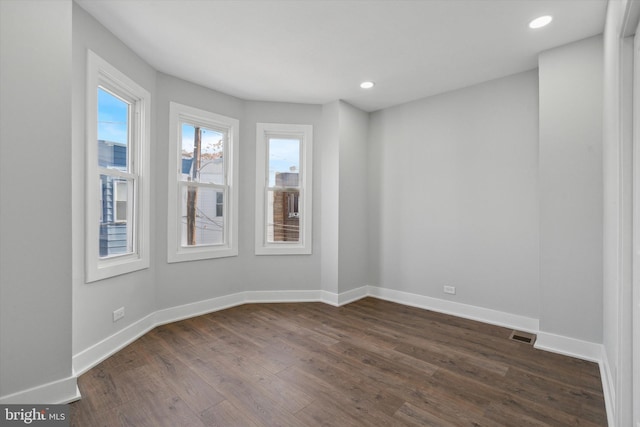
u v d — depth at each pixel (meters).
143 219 2.96
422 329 3.15
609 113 1.98
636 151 1.43
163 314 3.26
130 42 2.66
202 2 2.14
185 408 1.84
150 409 1.83
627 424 1.47
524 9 2.19
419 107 3.94
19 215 1.69
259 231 4.03
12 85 1.66
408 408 1.85
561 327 2.58
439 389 2.06
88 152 2.29
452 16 2.28
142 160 2.94
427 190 3.86
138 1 2.14
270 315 3.55
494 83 3.35
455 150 3.63
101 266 2.50
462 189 3.57
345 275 4.09
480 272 3.42
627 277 1.48
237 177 3.90
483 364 2.40
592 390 2.04
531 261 3.10
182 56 2.89
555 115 2.62
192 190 3.59
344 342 2.82
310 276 4.15
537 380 2.16
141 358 2.48
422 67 3.08
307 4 2.16
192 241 3.60
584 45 2.51
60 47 1.83
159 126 3.21
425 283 3.87
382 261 4.27
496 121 3.32
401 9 2.20
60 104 1.83
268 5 2.17
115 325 2.63
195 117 3.52
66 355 1.87
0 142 1.62
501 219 3.29
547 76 2.68
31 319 1.74
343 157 4.05
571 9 2.16
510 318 3.21
